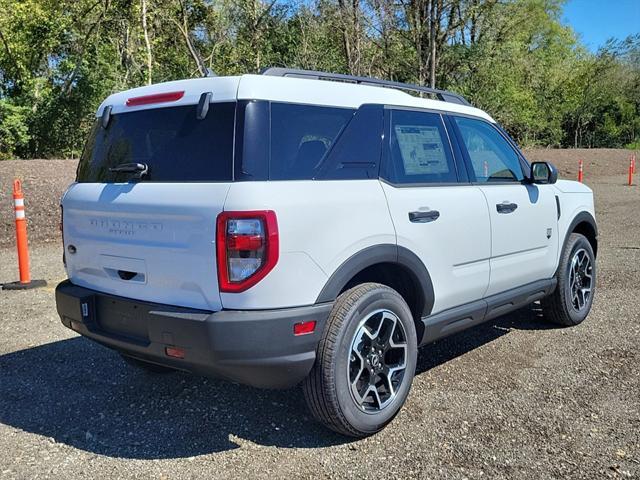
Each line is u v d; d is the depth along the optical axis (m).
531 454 3.39
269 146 3.28
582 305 5.77
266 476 3.24
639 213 14.13
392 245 3.69
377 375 3.65
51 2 20.72
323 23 24.27
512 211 4.73
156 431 3.78
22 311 6.46
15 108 18.84
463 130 4.61
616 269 8.09
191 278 3.24
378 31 23.95
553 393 4.20
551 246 5.28
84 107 20.03
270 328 3.12
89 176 4.01
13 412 4.07
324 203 3.35
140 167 3.54
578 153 35.50
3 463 3.41
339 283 3.41
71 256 4.02
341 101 3.71
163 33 25.77
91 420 3.95
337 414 3.41
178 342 3.21
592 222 5.98
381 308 3.62
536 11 29.89
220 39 26.86
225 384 4.51
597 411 3.91
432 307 4.05
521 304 5.04
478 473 3.21
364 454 3.45
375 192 3.66
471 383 4.41
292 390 4.38
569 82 46.44
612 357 4.86
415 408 4.01
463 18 26.03
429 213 3.95
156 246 3.37
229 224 3.08
